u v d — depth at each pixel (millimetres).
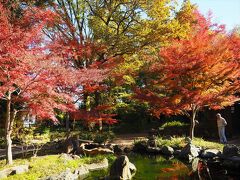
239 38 14758
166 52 14609
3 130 19094
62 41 15188
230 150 12953
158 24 18297
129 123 28125
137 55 19719
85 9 20078
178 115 26500
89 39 18531
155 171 11789
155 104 15727
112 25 21672
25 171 10680
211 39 14633
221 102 15312
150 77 18234
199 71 14320
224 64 14406
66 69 11344
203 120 22047
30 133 16312
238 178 10750
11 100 11234
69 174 10586
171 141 16703
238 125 22375
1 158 13859
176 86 14805
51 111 10883
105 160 13109
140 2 18953
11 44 9836
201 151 14273
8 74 10094
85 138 17594
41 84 10297
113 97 23531
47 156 12969
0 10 11117
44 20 11922
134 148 16953
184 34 17875
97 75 12633
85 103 17531
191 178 10797
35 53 10867
